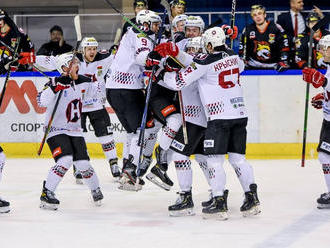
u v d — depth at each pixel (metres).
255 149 23.64
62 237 12.42
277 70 23.23
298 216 14.23
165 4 15.05
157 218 14.20
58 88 14.36
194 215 14.47
